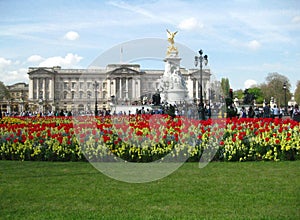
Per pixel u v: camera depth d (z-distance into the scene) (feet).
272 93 415.03
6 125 55.98
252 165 43.73
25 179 36.50
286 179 35.76
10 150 48.85
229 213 25.75
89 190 32.30
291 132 49.11
